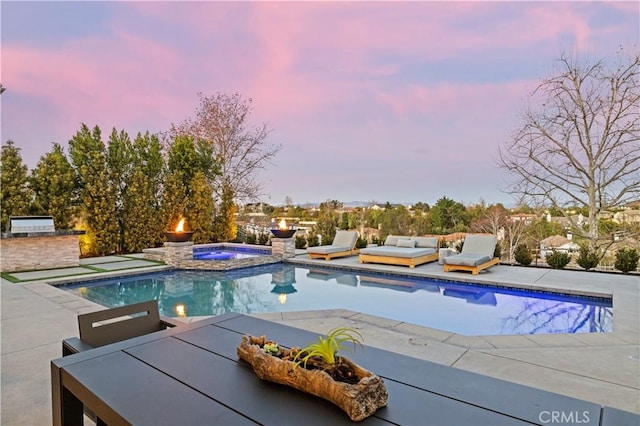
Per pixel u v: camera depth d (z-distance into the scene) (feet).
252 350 5.65
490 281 24.70
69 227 38.22
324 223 54.75
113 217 40.09
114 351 6.28
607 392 9.33
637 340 13.17
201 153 49.01
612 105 35.42
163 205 44.60
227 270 32.42
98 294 25.16
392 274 29.50
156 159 44.98
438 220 51.13
